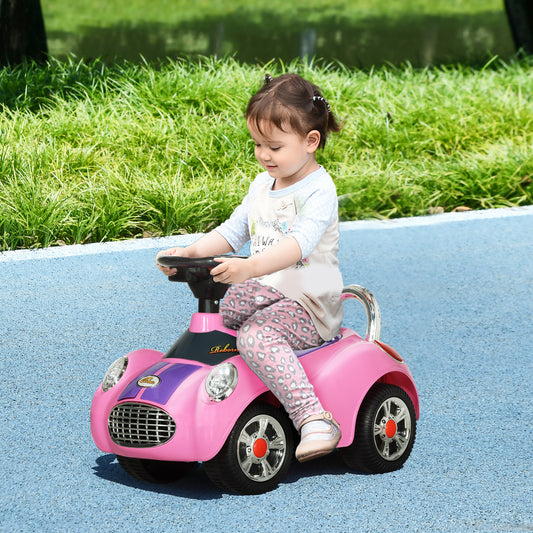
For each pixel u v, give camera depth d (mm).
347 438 4262
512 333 6785
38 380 5762
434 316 7141
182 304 7348
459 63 16453
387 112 12406
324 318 4246
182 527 3893
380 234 9492
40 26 14555
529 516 4051
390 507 4098
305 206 4207
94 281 7840
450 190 10680
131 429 4043
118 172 10336
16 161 10172
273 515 3992
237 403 3990
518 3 17422
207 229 9531
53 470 4516
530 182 11070
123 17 28188
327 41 23453
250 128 4184
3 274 7961
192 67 13984
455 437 4969
